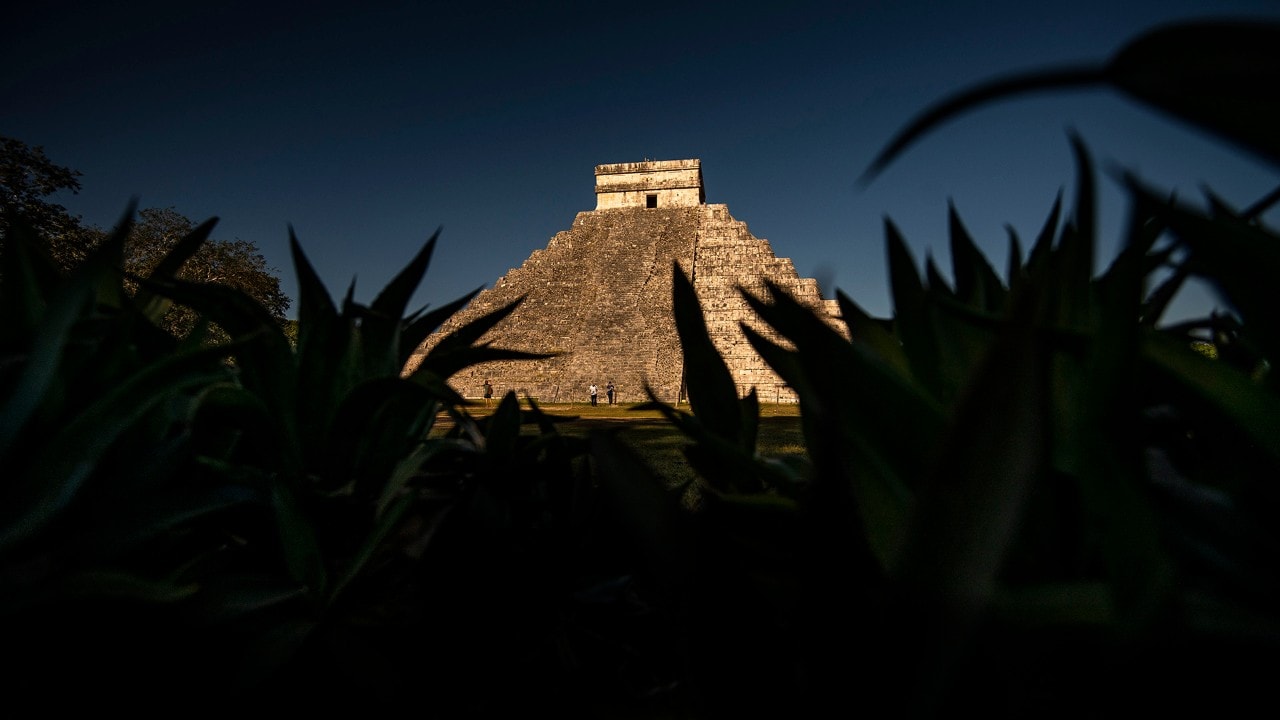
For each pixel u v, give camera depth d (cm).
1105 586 56
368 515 122
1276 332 59
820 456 53
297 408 124
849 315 101
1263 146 38
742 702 60
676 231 3928
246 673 91
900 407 69
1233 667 51
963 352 91
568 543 123
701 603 64
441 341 138
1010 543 42
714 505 79
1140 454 55
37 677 88
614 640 120
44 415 97
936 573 45
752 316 3488
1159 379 71
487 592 115
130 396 92
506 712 108
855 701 49
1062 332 61
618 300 3559
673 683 111
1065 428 75
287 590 102
